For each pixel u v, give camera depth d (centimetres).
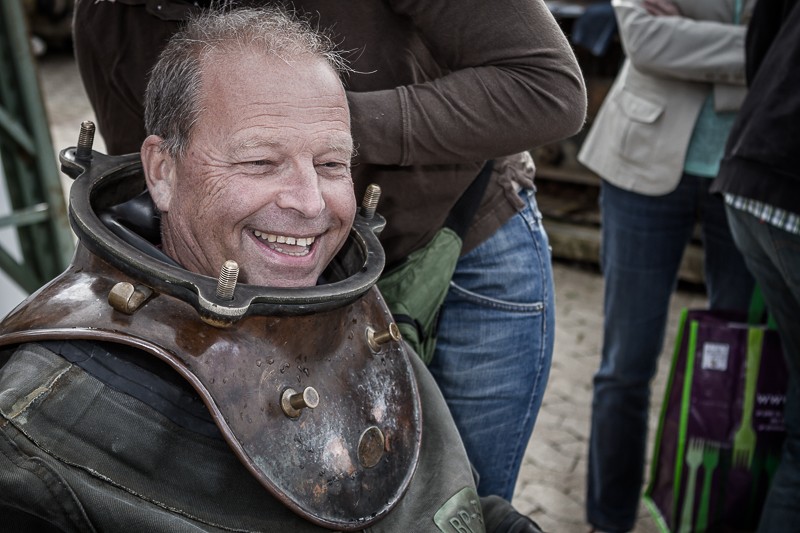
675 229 197
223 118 85
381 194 123
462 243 133
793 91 148
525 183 143
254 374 81
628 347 201
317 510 82
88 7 123
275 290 82
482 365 141
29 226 247
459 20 107
